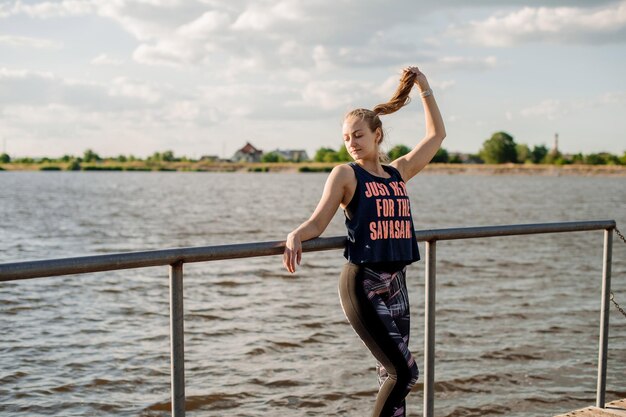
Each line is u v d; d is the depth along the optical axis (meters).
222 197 61.12
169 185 99.50
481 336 9.85
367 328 2.76
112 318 11.59
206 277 15.51
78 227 30.34
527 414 6.92
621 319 10.88
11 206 46.28
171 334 2.45
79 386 7.99
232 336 10.16
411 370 2.81
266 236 27.17
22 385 8.02
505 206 47.59
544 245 21.88
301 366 8.57
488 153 180.12
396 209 2.84
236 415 7.03
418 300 12.65
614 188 84.56
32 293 13.55
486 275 15.77
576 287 14.12
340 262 17.80
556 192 72.44
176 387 2.46
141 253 2.31
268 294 13.50
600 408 4.09
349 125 2.87
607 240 3.98
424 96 3.30
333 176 2.76
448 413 6.96
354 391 7.64
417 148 3.25
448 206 47.44
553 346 9.30
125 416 7.14
